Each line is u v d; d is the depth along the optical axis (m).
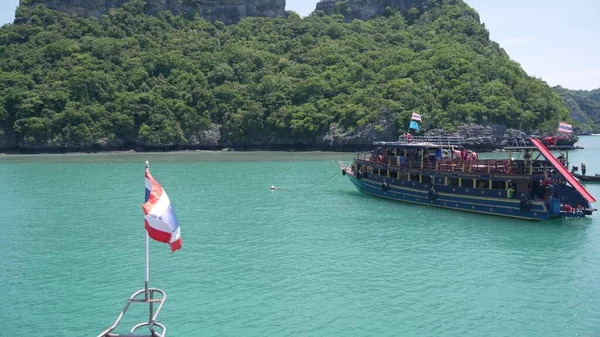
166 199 20.52
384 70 155.50
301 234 44.91
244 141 149.62
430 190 55.00
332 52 176.88
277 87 159.38
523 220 48.62
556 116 145.38
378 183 61.62
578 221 48.50
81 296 30.72
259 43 191.75
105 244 42.00
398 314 28.08
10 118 139.12
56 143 138.38
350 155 125.00
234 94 158.25
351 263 36.62
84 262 37.19
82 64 161.00
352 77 159.50
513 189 48.91
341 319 27.48
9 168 96.94
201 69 170.88
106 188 70.88
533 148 49.34
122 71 163.00
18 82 145.62
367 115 135.50
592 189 68.25
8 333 26.03
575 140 148.62
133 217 52.12
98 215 53.06
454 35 177.25
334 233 45.16
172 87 158.00
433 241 42.28
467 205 52.41
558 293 30.91
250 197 63.50
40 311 28.59
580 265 35.94
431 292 31.09
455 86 141.50
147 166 21.06
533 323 26.94
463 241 42.16
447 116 133.62
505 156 112.94
